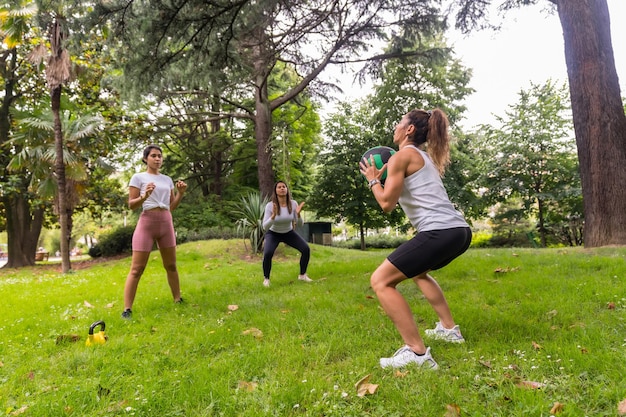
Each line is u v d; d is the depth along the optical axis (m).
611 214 7.36
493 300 4.04
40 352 3.22
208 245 12.20
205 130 21.42
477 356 2.59
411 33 12.41
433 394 2.07
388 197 2.57
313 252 11.80
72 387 2.38
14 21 8.45
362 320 3.60
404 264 2.50
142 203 4.48
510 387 2.08
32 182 13.78
